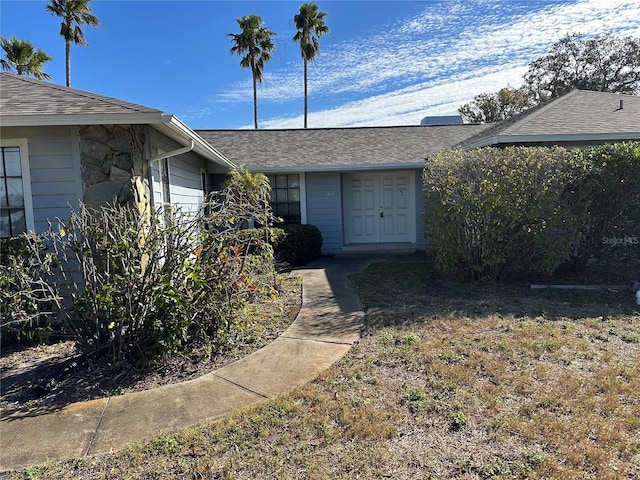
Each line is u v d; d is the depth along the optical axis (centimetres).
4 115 459
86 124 479
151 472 231
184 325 381
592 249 666
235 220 501
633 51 2523
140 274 374
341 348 417
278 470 228
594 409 279
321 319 523
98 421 290
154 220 395
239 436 262
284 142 1251
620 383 313
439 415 278
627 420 263
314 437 258
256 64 2675
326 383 334
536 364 356
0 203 523
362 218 1219
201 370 377
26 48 2103
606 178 617
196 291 402
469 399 296
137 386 348
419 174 1162
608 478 211
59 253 509
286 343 439
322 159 1113
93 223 400
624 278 693
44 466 240
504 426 262
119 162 515
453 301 574
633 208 626
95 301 370
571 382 317
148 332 377
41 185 517
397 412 283
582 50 2669
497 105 3084
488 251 652
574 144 847
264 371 367
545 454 232
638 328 448
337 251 1141
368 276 789
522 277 712
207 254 424
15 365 407
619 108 947
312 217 1134
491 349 391
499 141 815
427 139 1259
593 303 553
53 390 343
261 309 575
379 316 518
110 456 247
